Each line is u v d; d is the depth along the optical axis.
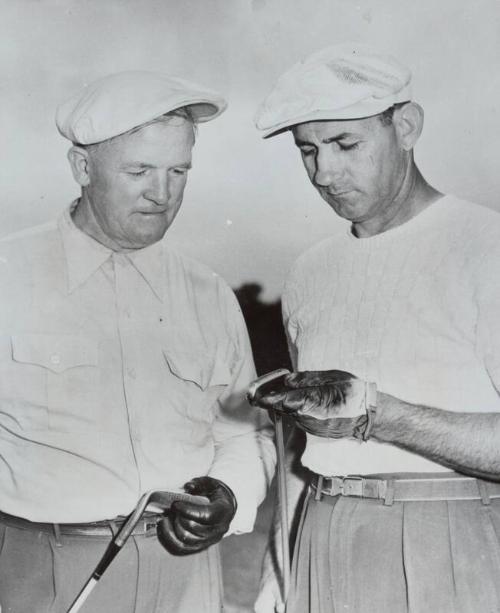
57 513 1.77
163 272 1.97
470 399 1.61
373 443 1.66
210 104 1.87
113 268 1.92
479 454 1.53
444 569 1.57
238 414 2.00
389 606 1.60
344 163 1.68
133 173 1.81
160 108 1.77
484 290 1.58
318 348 1.77
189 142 1.85
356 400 1.56
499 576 1.55
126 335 1.89
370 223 1.77
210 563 1.87
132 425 1.84
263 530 2.57
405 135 1.72
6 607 1.78
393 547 1.61
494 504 1.59
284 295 1.91
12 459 1.81
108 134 1.78
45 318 1.88
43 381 1.83
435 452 1.56
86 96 1.86
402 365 1.66
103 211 1.85
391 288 1.71
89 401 1.84
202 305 1.98
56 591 1.76
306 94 1.67
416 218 1.73
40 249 1.92
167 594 1.79
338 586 1.64
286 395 1.58
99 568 1.63
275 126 1.71
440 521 1.59
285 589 1.74
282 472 1.75
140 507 1.64
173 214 1.89
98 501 1.79
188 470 1.88
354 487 1.66
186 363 1.91
